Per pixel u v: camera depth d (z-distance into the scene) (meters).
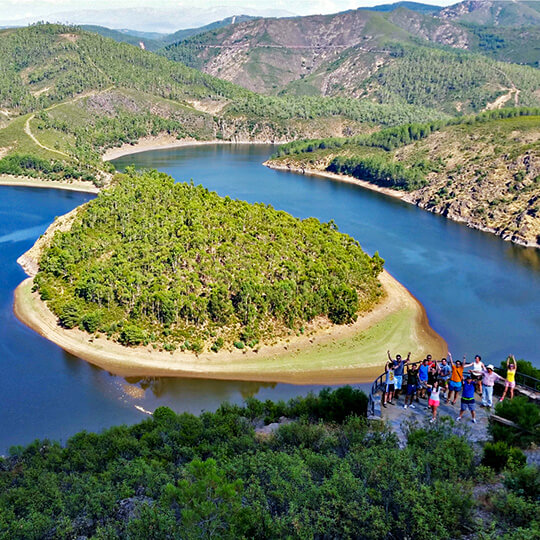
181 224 178.75
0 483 57.72
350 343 121.69
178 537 33.53
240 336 120.25
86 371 110.00
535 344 125.69
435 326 133.12
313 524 32.78
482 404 51.06
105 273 139.75
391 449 38.97
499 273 175.12
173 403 99.88
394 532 31.95
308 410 73.38
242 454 46.75
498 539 29.02
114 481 51.91
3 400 100.38
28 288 149.50
